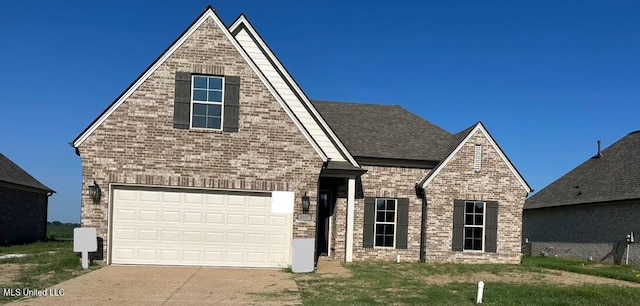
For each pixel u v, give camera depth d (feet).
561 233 87.92
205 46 48.91
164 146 48.06
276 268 48.98
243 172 48.96
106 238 47.16
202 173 48.44
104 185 47.26
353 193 59.82
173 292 35.12
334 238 62.18
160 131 48.06
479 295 34.35
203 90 49.11
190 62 48.65
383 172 64.90
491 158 64.49
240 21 58.13
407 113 78.02
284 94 58.39
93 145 47.21
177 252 48.42
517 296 37.11
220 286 38.17
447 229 63.21
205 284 38.81
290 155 49.65
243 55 49.26
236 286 38.45
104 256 47.11
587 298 37.37
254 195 49.52
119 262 47.65
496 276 50.62
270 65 58.34
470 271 54.08
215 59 48.98
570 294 38.50
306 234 49.52
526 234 101.91
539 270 57.21
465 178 63.82
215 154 48.65
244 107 49.19
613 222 73.97
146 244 48.06
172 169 48.08
